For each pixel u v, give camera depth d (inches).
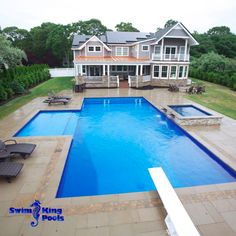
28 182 256.1
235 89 946.1
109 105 752.3
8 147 321.7
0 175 245.0
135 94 861.2
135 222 193.8
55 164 300.8
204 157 368.8
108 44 1195.3
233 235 181.0
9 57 850.8
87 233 181.8
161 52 1043.9
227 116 555.5
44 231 183.5
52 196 230.2
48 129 502.0
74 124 540.1
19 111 604.1
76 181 300.5
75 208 212.2
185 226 166.2
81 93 879.1
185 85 1059.9
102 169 334.3
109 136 471.5
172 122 530.0
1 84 745.6
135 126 538.9
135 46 1158.3
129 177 312.5
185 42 1056.2
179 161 358.0
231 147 371.9
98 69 1235.9
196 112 604.7
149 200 225.1
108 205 217.0
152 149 406.0
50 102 673.0
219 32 2736.2
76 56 1196.5
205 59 1380.4
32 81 1034.1
